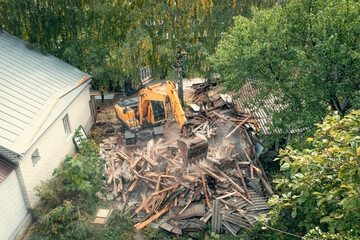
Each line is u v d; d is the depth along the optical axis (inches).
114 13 901.8
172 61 920.9
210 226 547.8
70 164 611.2
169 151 716.0
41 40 919.7
